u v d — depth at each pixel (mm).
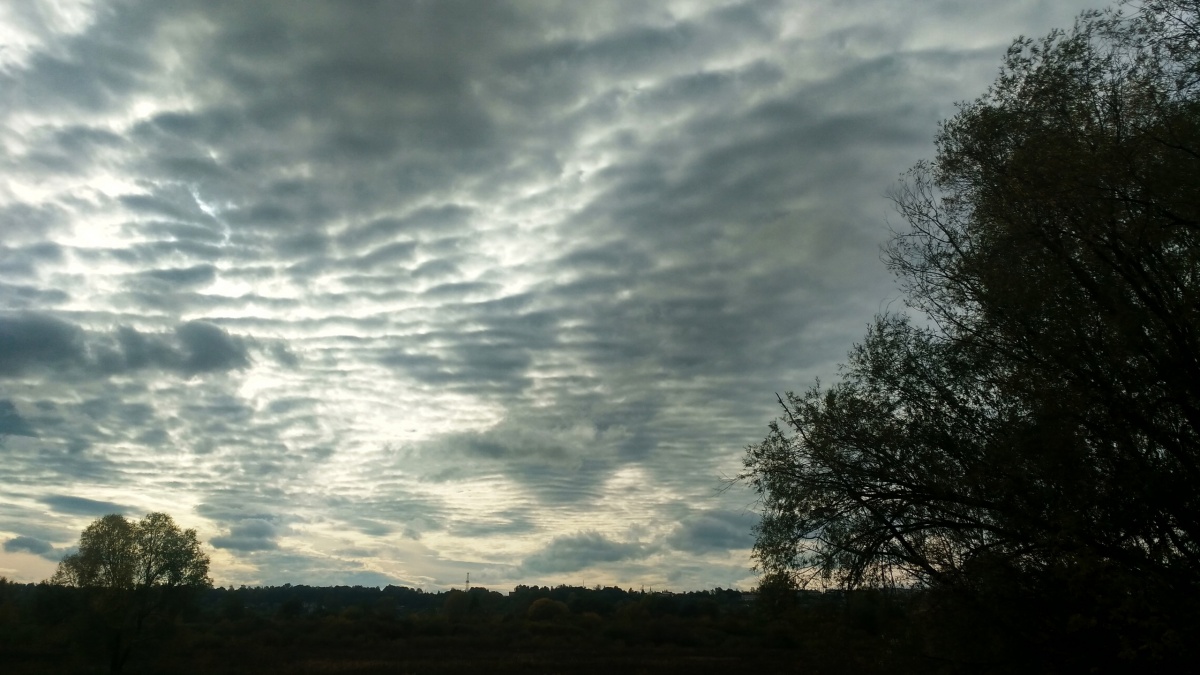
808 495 17281
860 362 17594
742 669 60688
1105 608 14172
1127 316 13398
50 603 60469
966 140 16141
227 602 118438
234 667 66000
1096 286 14141
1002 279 14891
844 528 17406
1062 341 14352
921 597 16875
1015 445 14930
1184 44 13219
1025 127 14992
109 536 59594
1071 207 13805
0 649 72875
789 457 17734
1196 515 14203
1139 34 13570
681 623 104188
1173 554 14492
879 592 17172
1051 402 14070
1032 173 14258
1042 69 14781
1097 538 14391
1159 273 14062
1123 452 14484
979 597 15711
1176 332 13578
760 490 17891
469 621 122062
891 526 16922
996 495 15461
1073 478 14398
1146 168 13125
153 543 60750
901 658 16828
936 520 16578
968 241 16625
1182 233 13469
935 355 17000
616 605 133000
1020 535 15305
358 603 127688
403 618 116688
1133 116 13461
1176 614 13164
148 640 60125
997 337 16078
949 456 16609
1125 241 13328
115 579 58812
